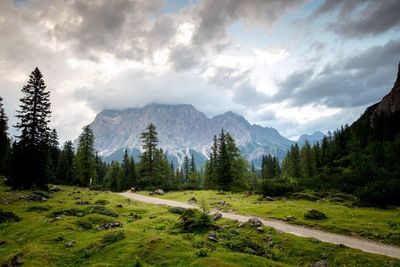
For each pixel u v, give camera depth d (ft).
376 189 147.64
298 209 132.26
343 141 335.47
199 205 159.74
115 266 63.77
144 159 280.51
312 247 82.23
